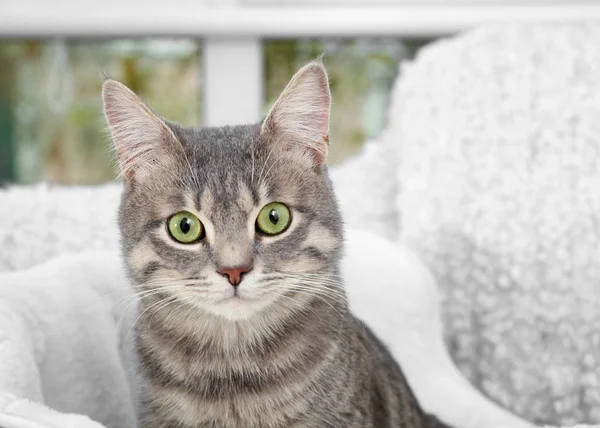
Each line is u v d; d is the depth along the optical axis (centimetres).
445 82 69
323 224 50
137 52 86
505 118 67
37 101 86
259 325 49
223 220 47
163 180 49
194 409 49
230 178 48
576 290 64
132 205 50
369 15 81
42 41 84
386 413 52
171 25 81
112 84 49
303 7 81
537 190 65
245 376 48
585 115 65
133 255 49
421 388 60
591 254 64
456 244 67
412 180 69
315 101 50
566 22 81
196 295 47
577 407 66
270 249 48
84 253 60
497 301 66
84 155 87
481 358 67
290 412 48
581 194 64
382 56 86
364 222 73
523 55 67
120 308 58
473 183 67
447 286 67
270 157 49
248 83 84
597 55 66
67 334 54
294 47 86
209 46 83
